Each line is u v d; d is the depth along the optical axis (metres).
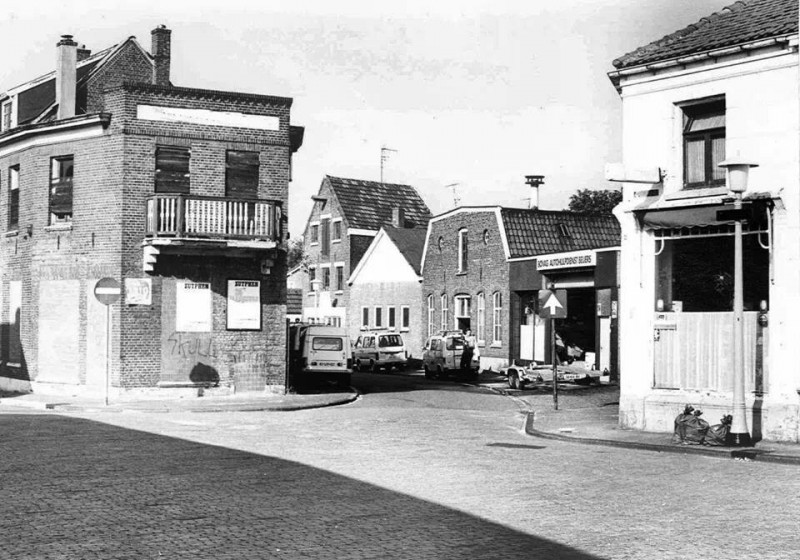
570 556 8.01
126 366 26.44
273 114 28.25
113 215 26.66
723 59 17.67
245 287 27.75
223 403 25.34
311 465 13.40
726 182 16.70
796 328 16.59
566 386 32.59
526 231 41.59
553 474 12.79
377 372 44.91
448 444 16.55
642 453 15.70
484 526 9.23
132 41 34.22
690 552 8.16
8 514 9.57
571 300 37.94
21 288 29.78
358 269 53.75
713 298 18.06
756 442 16.50
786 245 16.78
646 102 18.95
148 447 15.27
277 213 27.44
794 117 16.70
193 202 26.33
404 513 9.84
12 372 30.34
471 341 41.03
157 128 26.86
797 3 18.38
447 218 45.28
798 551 8.20
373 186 60.31
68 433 17.28
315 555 7.90
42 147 28.59
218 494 10.85
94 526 9.00
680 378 18.45
